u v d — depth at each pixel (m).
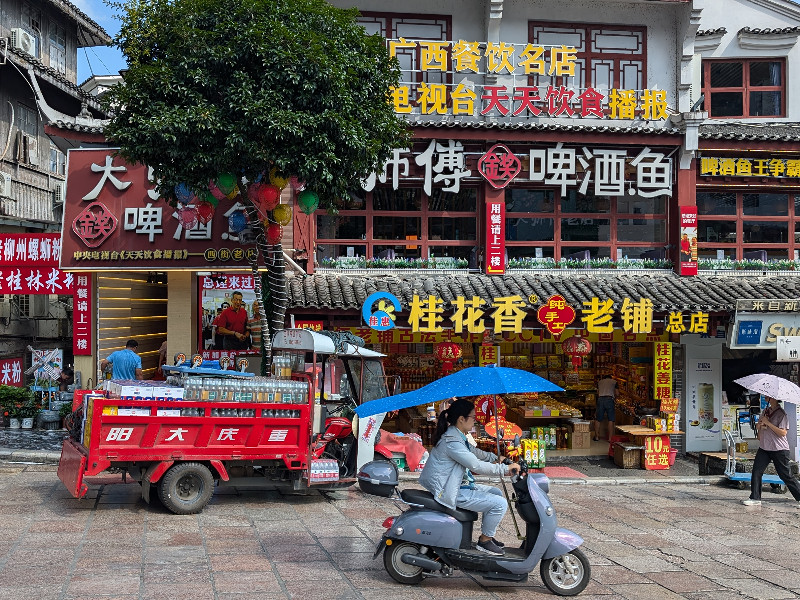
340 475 11.00
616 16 16.02
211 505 9.95
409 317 13.32
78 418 9.79
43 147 21.55
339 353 11.31
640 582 7.43
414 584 7.16
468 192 15.44
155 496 10.04
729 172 15.61
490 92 14.94
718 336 15.85
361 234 15.16
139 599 6.37
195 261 13.93
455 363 16.38
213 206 12.24
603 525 9.86
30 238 15.29
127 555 7.57
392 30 15.52
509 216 15.55
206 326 15.93
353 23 11.97
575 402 17.14
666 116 15.45
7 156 19.27
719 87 18.02
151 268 13.95
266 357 12.88
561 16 15.91
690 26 15.76
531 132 14.76
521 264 15.42
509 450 13.03
